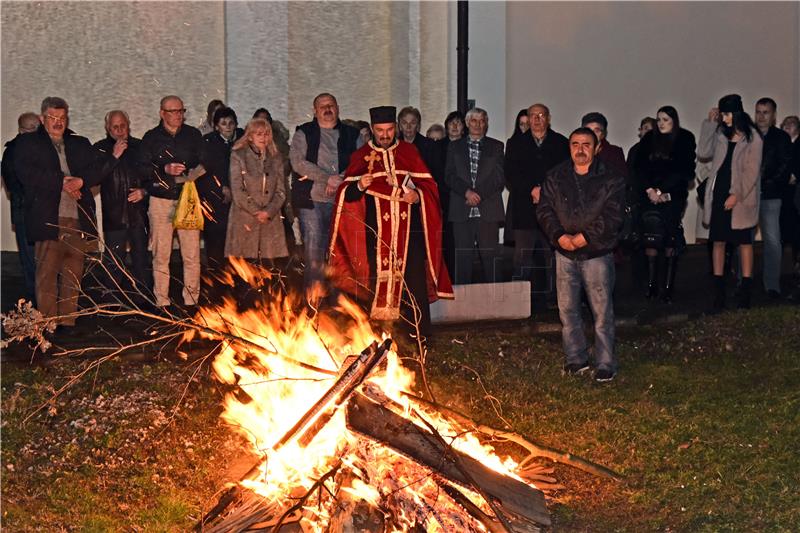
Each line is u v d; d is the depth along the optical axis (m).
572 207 8.61
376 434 5.45
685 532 5.89
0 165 10.58
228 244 10.25
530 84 15.02
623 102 15.36
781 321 10.53
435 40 14.79
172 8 14.29
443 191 11.09
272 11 14.16
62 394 7.90
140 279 10.62
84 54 14.11
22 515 6.04
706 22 15.54
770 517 6.04
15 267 13.07
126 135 10.55
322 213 10.09
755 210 11.13
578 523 6.05
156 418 7.44
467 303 10.59
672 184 11.49
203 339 9.42
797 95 16.02
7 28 13.81
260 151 10.20
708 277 13.34
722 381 8.82
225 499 5.95
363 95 14.73
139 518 6.04
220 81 14.50
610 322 8.76
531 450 6.48
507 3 14.80
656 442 7.25
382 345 5.65
